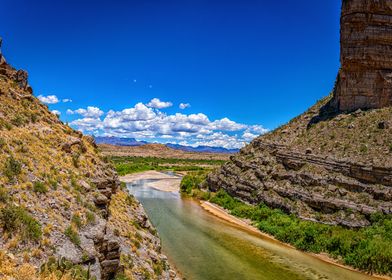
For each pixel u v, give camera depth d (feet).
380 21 173.99
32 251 45.78
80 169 77.30
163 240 125.08
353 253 108.68
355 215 127.13
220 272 97.40
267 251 118.52
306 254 116.67
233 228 148.25
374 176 133.28
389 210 121.39
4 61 88.22
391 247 103.91
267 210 159.22
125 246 68.69
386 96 175.22
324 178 148.56
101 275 54.39
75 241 52.75
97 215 65.51
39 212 53.57
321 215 136.98
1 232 45.24
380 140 150.41
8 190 52.80
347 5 177.17
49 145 75.66
